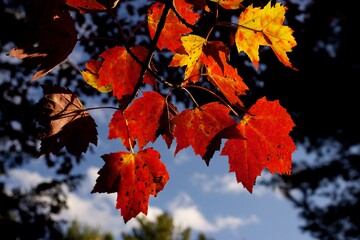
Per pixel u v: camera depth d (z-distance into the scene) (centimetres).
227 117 62
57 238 329
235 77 61
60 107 59
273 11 59
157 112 62
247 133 62
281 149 62
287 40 59
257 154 62
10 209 325
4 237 301
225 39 81
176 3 61
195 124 62
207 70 62
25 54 55
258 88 124
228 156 63
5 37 152
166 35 62
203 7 59
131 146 63
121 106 61
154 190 63
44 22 56
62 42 56
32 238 313
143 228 594
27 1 140
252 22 60
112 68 62
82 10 58
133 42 148
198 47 62
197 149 61
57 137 59
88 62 63
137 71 62
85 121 60
